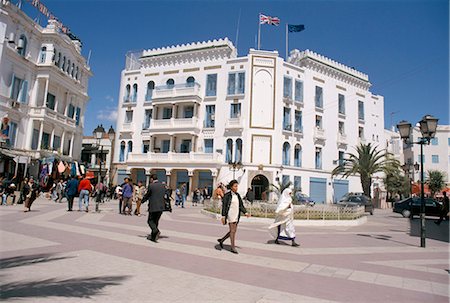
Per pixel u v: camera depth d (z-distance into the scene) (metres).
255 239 11.15
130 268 6.32
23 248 7.71
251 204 19.02
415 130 61.28
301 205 19.81
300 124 39.28
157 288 5.18
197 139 38.56
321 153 40.53
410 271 7.20
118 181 41.44
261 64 37.72
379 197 44.47
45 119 31.78
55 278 5.44
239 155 36.88
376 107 47.50
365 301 5.05
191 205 31.88
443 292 5.64
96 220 14.05
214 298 4.84
